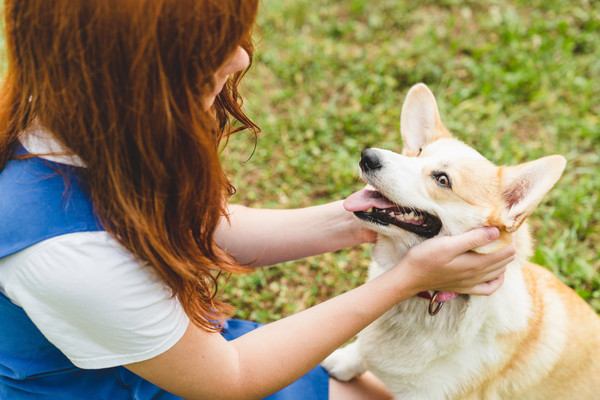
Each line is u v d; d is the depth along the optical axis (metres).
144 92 1.31
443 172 2.29
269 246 2.38
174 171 1.43
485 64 4.86
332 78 4.90
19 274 1.47
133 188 1.42
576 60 4.91
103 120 1.35
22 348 1.72
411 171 2.29
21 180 1.46
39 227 1.43
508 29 5.15
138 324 1.54
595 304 3.21
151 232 1.45
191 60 1.33
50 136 1.45
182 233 1.54
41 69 1.34
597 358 2.49
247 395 1.78
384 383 2.59
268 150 4.22
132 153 1.39
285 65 4.96
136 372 1.69
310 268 3.49
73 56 1.28
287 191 3.97
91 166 1.41
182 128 1.38
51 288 1.45
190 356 1.67
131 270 1.50
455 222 2.27
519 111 4.51
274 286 3.39
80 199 1.46
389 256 2.39
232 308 1.91
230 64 1.49
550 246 3.57
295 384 2.44
